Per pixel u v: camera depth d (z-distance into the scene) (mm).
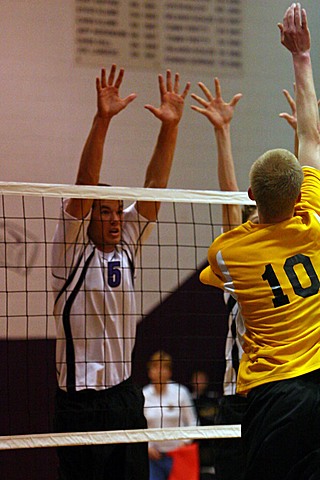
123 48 10781
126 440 6270
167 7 10984
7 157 10203
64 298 6527
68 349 6434
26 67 10367
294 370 4246
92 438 6199
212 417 10578
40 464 10070
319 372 4238
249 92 11188
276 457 4168
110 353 6484
